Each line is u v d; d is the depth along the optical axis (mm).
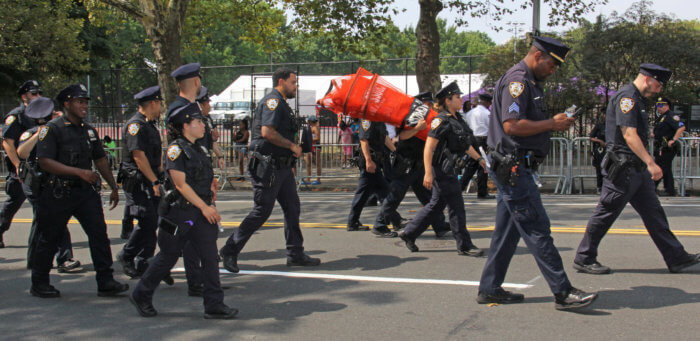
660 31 17297
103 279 5168
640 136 5184
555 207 9344
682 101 17234
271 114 5605
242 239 5770
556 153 11727
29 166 5137
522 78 4281
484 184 10625
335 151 14195
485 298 4703
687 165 11023
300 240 6070
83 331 4328
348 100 6789
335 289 5230
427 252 6504
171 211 4379
